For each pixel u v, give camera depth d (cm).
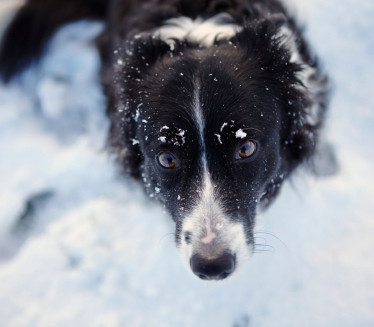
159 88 42
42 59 70
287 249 52
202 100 40
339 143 59
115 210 57
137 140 45
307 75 48
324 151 57
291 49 46
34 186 60
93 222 56
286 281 51
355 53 64
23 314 52
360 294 49
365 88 62
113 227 55
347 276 50
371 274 50
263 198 47
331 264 51
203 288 51
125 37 52
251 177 41
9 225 58
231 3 51
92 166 60
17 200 59
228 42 45
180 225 41
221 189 40
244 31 44
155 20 50
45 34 71
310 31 64
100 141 62
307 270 51
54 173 60
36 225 58
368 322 48
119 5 61
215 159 40
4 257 56
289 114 45
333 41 64
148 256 53
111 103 51
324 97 53
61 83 67
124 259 53
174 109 41
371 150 59
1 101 68
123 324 50
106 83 55
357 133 60
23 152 63
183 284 51
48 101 66
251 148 41
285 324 49
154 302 51
